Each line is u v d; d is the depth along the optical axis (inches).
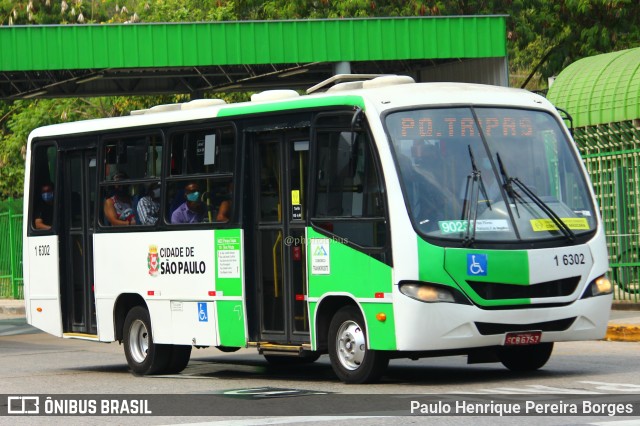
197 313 809.5
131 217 869.2
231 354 1039.6
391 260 674.2
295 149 745.0
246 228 773.3
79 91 1797.5
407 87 719.7
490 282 675.4
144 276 854.5
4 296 1878.7
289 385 732.7
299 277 740.7
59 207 937.5
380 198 684.1
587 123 1291.8
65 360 1017.5
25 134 2443.4
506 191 695.7
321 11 2150.6
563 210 711.1
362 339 700.0
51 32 1461.6
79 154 927.0
